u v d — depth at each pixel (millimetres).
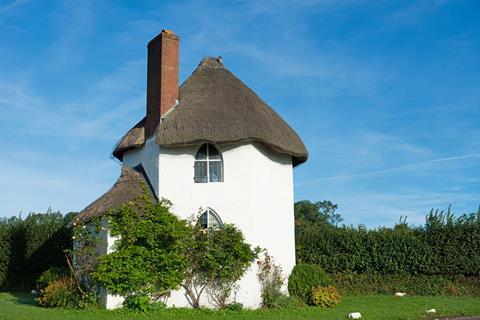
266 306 20359
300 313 18562
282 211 22594
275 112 24172
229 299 20000
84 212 20875
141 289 18938
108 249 19156
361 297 24328
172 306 19500
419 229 28141
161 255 19375
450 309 19234
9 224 30359
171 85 22219
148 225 19516
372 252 27438
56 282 19859
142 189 20906
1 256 28766
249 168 21156
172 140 20438
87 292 19281
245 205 20906
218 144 21062
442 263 26453
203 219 20984
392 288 26484
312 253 28422
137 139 22781
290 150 22203
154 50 22844
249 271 20531
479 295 24609
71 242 30516
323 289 21000
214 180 21234
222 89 22781
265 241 21359
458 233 26500
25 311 17766
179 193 20844
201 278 20016
